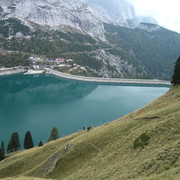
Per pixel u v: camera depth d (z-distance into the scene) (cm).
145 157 4009
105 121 17300
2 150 10325
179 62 10294
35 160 8000
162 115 6266
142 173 3366
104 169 4594
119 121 8019
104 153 5553
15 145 11588
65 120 17688
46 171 6450
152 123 5844
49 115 19075
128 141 5366
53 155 6975
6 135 14662
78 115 19038
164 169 3177
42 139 13925
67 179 5134
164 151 3672
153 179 2858
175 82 10256
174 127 4747
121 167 4178
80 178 4775
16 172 7744
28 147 11400
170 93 9162
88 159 5841
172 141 4200
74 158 6225
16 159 8644
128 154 4722
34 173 6756
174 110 6256
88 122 17112
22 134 14762
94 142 6438
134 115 7969
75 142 6944
